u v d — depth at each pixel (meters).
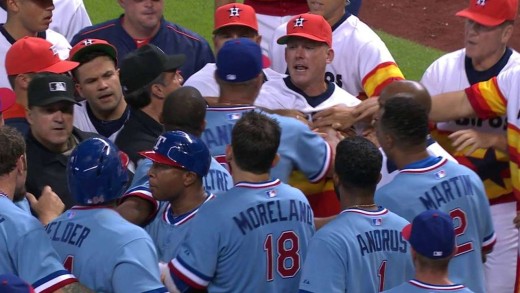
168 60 27.61
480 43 31.28
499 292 32.66
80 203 21.11
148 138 27.16
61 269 20.41
